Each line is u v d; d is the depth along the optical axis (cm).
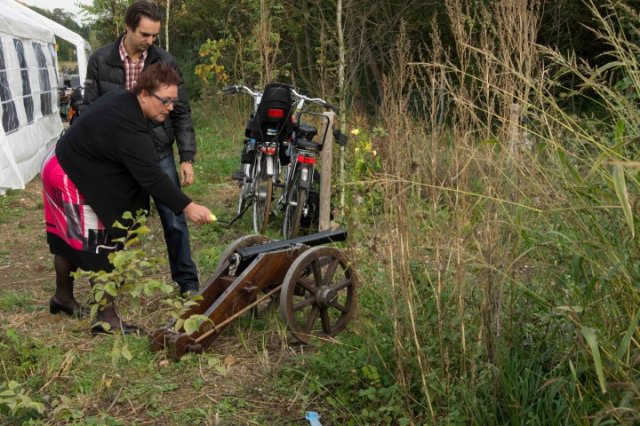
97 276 391
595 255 328
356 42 1332
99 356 454
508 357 348
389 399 376
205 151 1444
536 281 392
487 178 377
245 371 438
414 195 421
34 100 1381
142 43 539
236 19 2019
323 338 456
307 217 765
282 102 718
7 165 1098
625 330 307
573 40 1443
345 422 378
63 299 525
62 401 370
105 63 545
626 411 271
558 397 343
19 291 601
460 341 377
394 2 1526
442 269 383
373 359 399
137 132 462
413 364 374
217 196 1027
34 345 468
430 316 385
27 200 1034
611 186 309
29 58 1370
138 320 524
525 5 409
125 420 386
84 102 547
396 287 402
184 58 2578
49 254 734
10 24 1221
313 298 472
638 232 301
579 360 336
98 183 468
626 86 382
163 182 465
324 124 727
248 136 774
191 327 382
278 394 410
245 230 797
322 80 864
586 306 326
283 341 469
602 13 1345
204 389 418
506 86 391
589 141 327
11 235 816
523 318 377
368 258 469
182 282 557
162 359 451
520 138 371
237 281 458
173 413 393
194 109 2039
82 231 476
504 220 364
